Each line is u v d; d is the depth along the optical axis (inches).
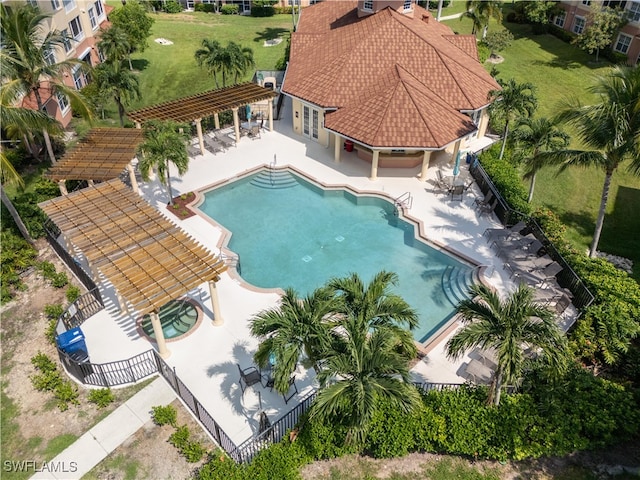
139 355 659.4
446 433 568.7
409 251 959.6
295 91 1309.1
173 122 1047.6
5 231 932.6
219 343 740.7
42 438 610.5
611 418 581.0
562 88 1765.5
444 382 677.3
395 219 1058.7
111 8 2079.2
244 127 1439.5
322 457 574.9
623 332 706.8
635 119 755.4
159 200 1096.8
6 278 856.9
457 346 545.6
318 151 1322.6
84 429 620.1
